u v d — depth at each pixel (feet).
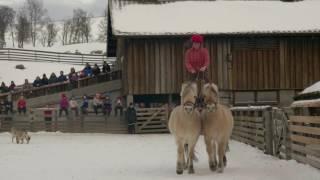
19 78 205.46
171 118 40.52
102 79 122.11
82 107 107.55
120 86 122.52
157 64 111.34
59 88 119.44
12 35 439.22
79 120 105.50
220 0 120.47
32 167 47.21
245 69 112.47
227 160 50.26
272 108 55.01
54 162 51.08
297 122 45.29
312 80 112.68
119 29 106.73
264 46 112.78
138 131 105.09
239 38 112.06
